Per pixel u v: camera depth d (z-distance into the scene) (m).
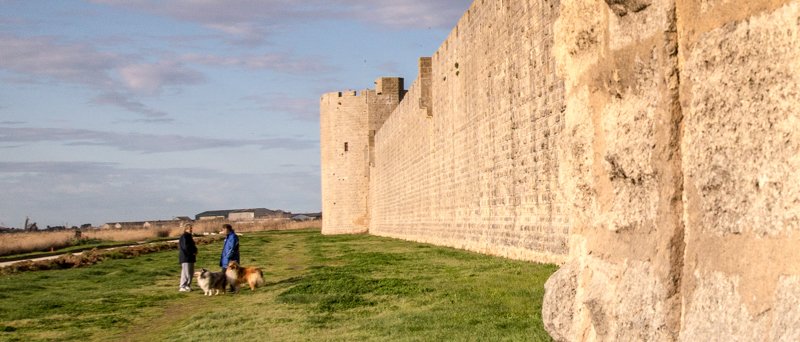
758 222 3.12
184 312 15.53
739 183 3.25
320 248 39.97
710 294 3.43
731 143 3.31
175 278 23.47
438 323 11.29
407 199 47.62
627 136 4.19
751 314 3.12
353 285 17.47
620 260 4.27
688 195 3.68
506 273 17.98
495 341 9.47
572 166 4.98
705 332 3.41
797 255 2.88
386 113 70.50
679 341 3.63
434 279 17.83
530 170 21.56
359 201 71.06
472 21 28.86
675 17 3.79
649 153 3.94
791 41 2.93
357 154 70.94
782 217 2.97
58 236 65.56
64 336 12.73
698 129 3.59
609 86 4.44
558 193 19.16
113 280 22.56
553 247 19.67
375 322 12.02
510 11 23.17
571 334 4.90
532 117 21.19
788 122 2.95
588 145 4.74
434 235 38.69
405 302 14.14
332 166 72.06
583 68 4.80
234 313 14.44
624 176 4.24
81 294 18.88
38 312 15.58
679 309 3.71
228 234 20.14
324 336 11.15
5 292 19.38
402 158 49.50
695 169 3.61
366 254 31.03
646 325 3.88
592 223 4.72
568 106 5.04
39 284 21.30
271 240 55.00
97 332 13.16
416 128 43.47
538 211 20.94
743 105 3.23
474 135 28.95
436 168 37.75
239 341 11.25
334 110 72.00
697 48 3.60
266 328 12.34
